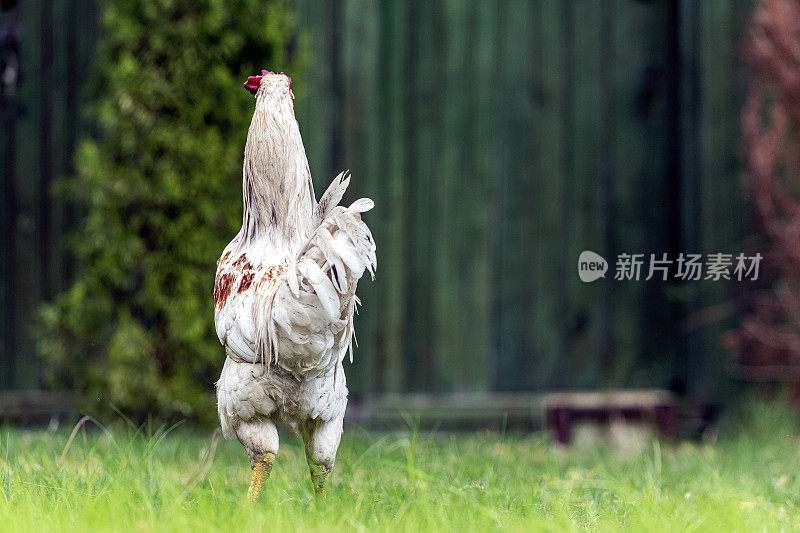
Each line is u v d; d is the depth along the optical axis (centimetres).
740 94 1809
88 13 1691
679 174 1834
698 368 1811
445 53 1789
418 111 1778
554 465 1148
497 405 1780
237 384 803
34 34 1689
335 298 734
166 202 1495
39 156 1686
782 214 1789
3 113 1680
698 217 1809
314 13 1680
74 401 1549
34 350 1675
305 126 1675
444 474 1034
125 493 810
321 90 1680
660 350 1850
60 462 1008
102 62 1554
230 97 1508
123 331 1499
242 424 816
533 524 743
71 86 1688
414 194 1773
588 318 1836
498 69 1809
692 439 1789
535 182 1823
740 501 902
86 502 781
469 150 1795
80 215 1683
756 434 1683
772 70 1769
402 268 1766
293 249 841
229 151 1510
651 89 1853
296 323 746
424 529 748
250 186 867
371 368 1727
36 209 1683
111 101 1524
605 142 1845
